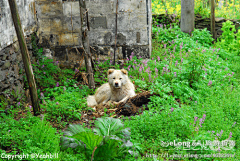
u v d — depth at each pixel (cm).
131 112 545
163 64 763
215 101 570
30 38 720
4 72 532
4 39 536
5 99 522
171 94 621
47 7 773
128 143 389
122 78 600
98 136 356
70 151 390
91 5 777
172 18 1205
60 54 812
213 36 1156
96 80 733
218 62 812
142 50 802
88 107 568
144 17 771
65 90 637
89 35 802
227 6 1509
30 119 473
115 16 779
